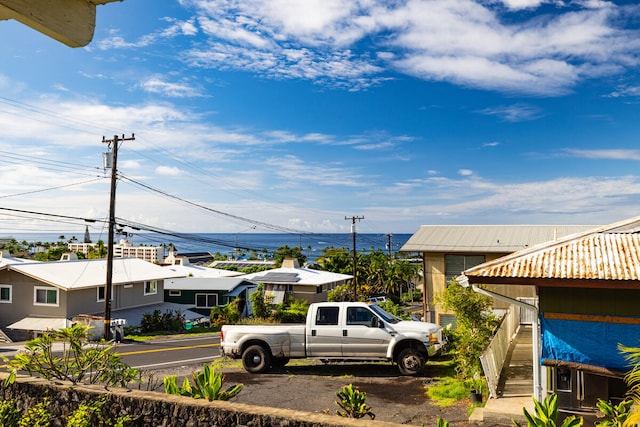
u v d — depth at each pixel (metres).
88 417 7.31
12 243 91.38
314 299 40.84
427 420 10.27
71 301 27.94
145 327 29.95
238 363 17.28
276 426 6.50
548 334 9.73
